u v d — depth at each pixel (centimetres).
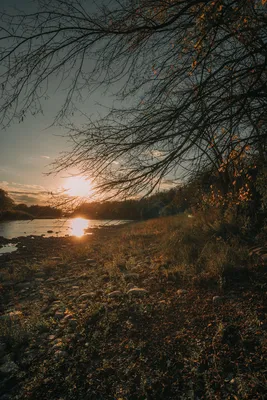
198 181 309
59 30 250
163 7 283
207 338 369
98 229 3138
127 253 1098
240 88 339
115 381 311
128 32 265
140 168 266
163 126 250
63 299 603
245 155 403
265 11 292
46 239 2156
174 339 380
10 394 310
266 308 416
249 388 270
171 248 909
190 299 500
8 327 467
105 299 551
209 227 1008
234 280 550
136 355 353
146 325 427
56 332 440
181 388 290
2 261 1236
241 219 925
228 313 426
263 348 324
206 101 286
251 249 714
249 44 281
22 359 374
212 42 246
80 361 352
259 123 360
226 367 308
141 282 643
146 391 291
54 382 319
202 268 654
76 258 1166
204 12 239
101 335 409
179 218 1669
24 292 716
